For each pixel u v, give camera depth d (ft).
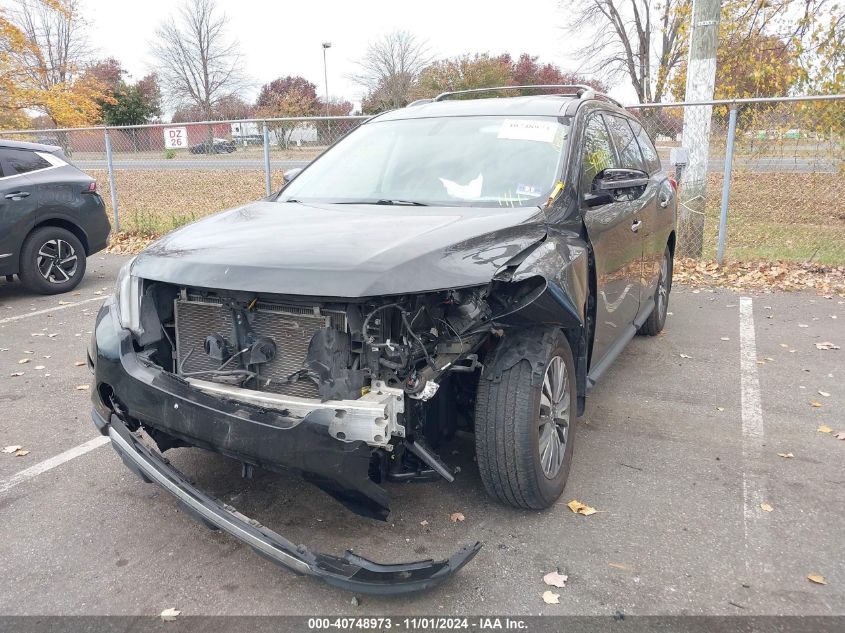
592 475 12.57
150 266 10.23
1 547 10.45
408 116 15.31
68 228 28.35
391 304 8.94
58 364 19.16
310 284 8.80
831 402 16.08
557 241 10.95
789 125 32.42
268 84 164.96
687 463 13.07
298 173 15.17
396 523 10.91
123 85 128.26
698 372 18.24
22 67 71.61
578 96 15.24
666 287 21.53
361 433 8.52
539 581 9.52
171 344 10.61
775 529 10.80
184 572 9.81
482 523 10.93
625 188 12.89
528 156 13.00
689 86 31.09
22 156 26.89
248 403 9.19
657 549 10.26
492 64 104.32
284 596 9.28
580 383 12.24
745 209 37.93
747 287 28.07
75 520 11.19
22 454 13.57
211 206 46.80
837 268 30.01
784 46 41.11
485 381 10.36
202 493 9.31
